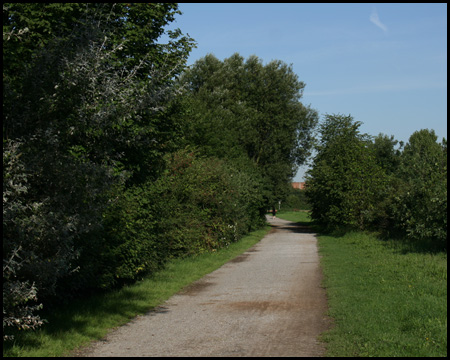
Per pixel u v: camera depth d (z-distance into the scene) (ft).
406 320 25.81
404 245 66.18
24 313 20.74
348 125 143.64
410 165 69.77
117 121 25.16
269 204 149.48
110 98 25.04
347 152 119.75
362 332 23.63
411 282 36.99
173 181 67.21
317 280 44.19
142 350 22.38
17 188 20.10
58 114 23.27
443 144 67.21
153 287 40.83
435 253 56.85
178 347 22.76
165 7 50.14
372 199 104.94
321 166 129.59
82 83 23.20
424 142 201.77
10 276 21.26
